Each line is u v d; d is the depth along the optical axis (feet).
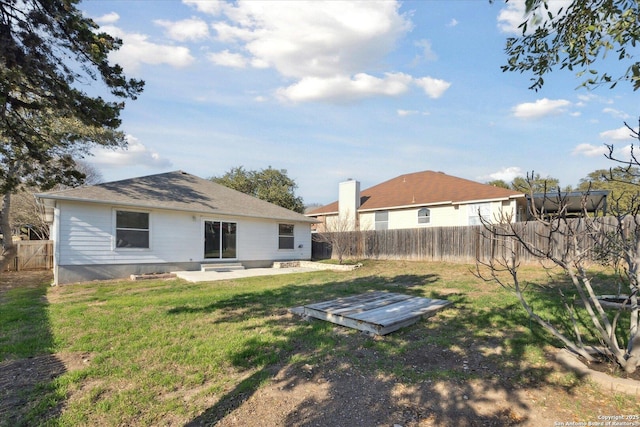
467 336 15.48
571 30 10.71
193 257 44.98
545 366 11.97
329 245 65.05
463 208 57.16
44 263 53.01
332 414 9.28
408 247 54.90
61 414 9.27
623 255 13.03
